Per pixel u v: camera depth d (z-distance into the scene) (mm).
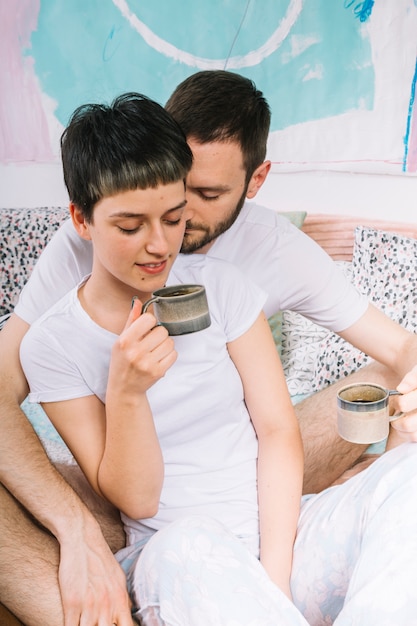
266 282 1707
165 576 1115
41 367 1297
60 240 1616
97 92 2145
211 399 1326
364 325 1688
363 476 1238
